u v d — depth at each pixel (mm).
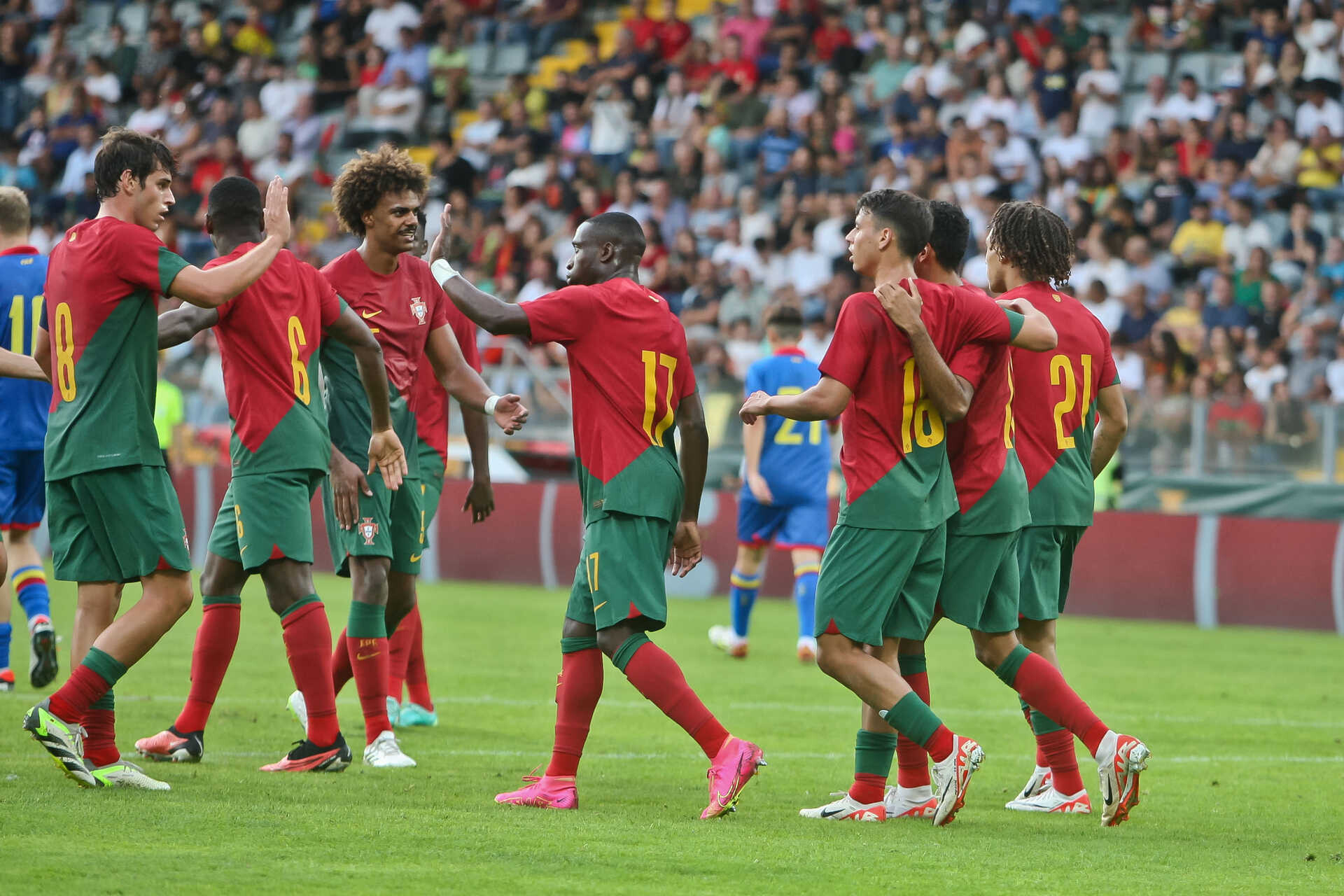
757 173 74500
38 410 27125
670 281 69125
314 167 84375
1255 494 50375
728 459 55469
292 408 19547
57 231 82562
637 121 79312
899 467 17359
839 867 14703
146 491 17688
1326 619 46062
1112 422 20297
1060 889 14039
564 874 13977
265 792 18000
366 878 13578
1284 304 61250
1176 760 23734
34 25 97562
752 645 39281
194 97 87562
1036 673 17906
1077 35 75125
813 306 65875
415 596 23438
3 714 23984
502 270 73125
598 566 17656
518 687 30422
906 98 73938
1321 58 72000
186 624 40562
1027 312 18078
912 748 18203
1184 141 69875
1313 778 22141
